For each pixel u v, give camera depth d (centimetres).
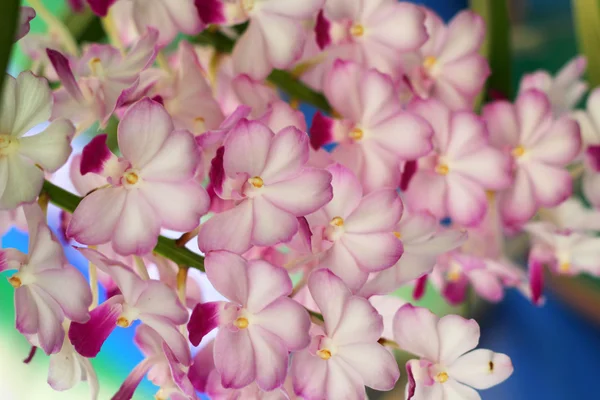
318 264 31
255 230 30
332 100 34
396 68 35
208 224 30
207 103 34
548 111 36
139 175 30
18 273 29
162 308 30
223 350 30
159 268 32
